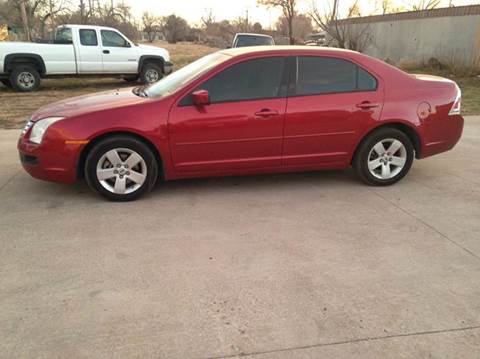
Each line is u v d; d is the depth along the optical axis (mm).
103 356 2307
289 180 5141
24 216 4004
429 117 4809
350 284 2986
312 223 3951
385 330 2531
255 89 4418
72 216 4023
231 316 2639
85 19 25984
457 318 2643
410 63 18172
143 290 2889
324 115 4535
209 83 4320
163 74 14562
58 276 3041
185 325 2555
